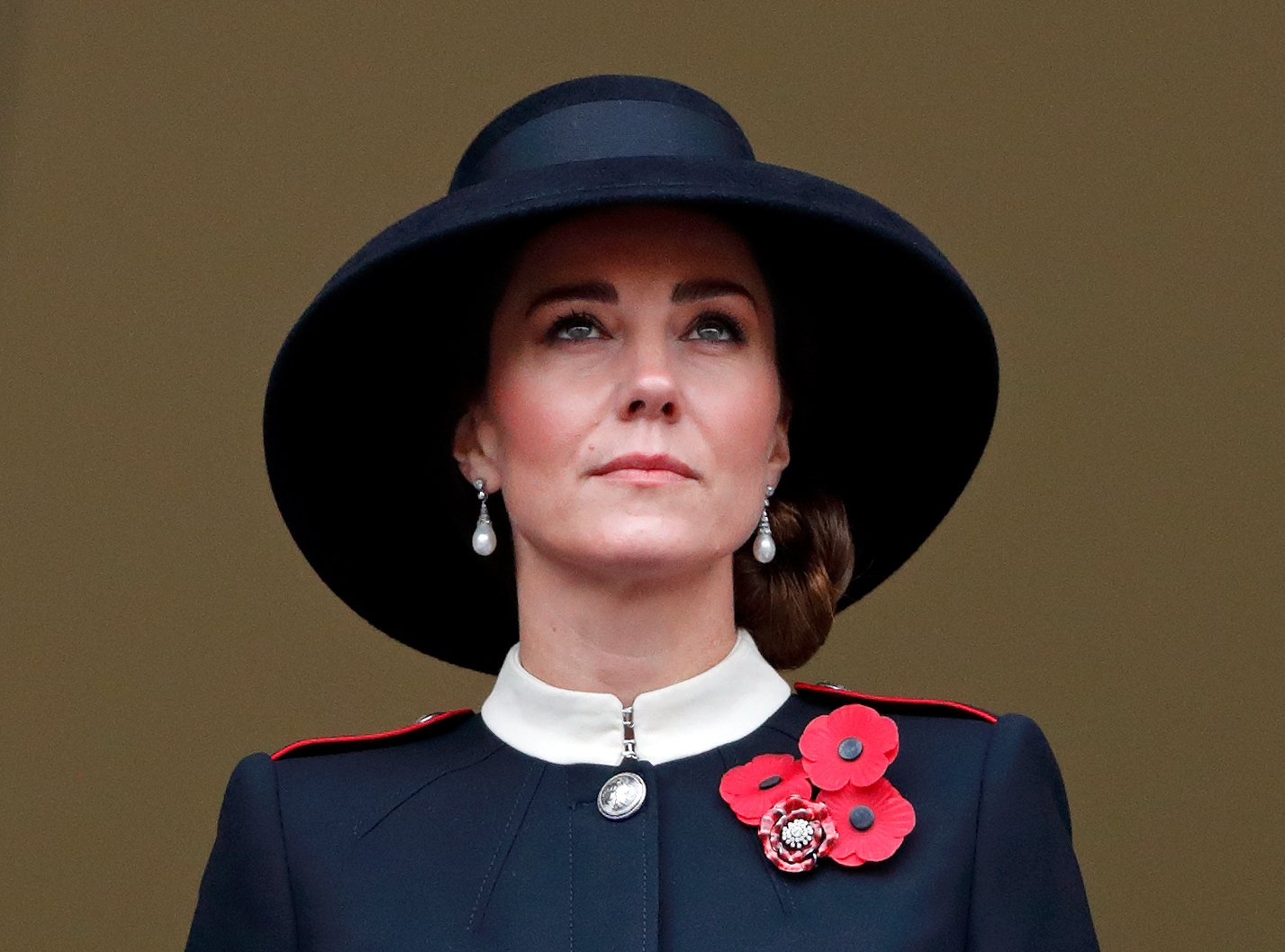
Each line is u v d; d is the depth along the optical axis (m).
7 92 19.41
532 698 11.63
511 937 10.78
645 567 11.17
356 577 13.39
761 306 11.73
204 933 11.58
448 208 11.07
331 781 11.79
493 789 11.48
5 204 19.56
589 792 11.19
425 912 11.01
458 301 12.16
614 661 11.53
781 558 12.84
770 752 11.47
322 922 11.12
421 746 12.05
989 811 10.98
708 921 10.70
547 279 11.41
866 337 12.67
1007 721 11.34
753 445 11.41
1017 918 10.79
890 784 11.05
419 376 12.70
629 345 11.32
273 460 12.66
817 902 10.70
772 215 11.52
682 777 11.28
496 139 12.06
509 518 12.51
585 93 11.99
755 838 11.02
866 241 11.40
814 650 12.80
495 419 11.73
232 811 11.74
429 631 13.70
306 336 11.86
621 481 11.11
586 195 10.73
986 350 12.27
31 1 19.34
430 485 13.11
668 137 11.81
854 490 13.27
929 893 10.70
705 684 11.52
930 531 13.31
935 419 12.93
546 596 11.66
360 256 11.46
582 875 10.88
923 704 11.64
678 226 11.41
